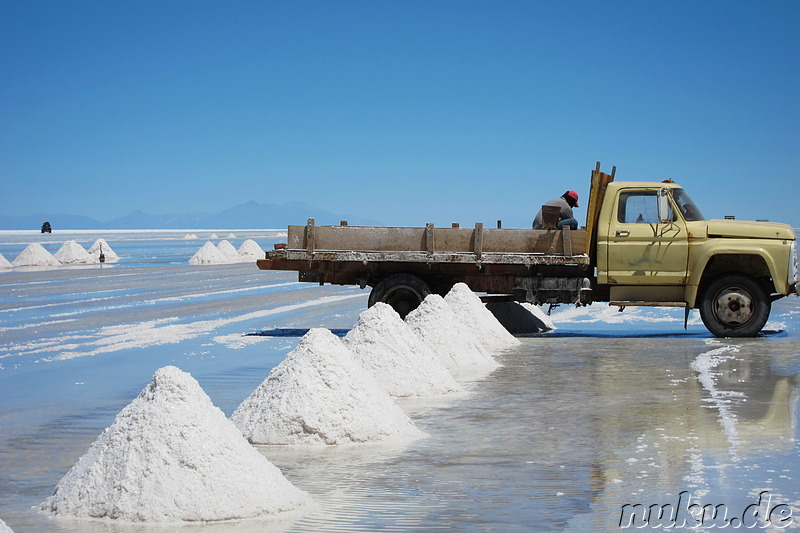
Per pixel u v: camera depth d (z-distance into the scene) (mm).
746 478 5742
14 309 20109
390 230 15070
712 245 14016
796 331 15172
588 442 6926
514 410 8352
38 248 42500
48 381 10203
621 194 14469
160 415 5324
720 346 13180
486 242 14930
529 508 5211
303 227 15172
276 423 7055
